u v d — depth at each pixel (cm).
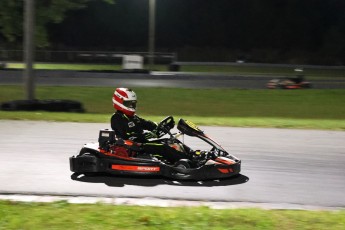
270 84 3981
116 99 1068
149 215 784
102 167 1049
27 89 2500
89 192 964
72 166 1065
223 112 3031
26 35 2472
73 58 6369
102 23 8538
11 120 1814
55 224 738
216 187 1013
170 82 4178
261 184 1046
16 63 5922
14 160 1205
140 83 4078
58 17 3794
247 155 1314
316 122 1933
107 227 727
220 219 770
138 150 1050
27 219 760
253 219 774
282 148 1414
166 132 1065
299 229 735
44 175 1080
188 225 739
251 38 8612
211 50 7819
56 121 1814
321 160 1279
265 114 2977
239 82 4281
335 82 4481
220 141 1488
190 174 1016
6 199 900
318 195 983
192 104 3284
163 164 1027
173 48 7881
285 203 926
